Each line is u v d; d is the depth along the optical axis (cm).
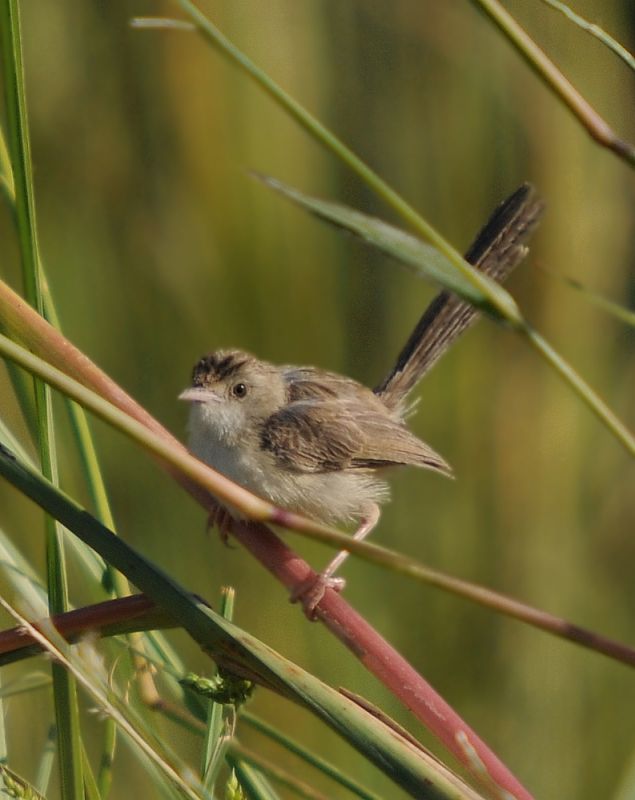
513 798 470
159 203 1155
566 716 1091
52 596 576
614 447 1186
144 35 1152
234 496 417
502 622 1109
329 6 1181
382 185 395
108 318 1144
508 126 1204
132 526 1070
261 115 1155
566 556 1141
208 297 1145
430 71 1202
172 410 1142
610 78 1225
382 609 1094
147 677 630
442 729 511
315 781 951
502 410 1165
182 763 537
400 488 1138
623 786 564
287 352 1149
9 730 848
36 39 1153
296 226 1150
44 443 576
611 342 1212
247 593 1068
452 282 402
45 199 1151
